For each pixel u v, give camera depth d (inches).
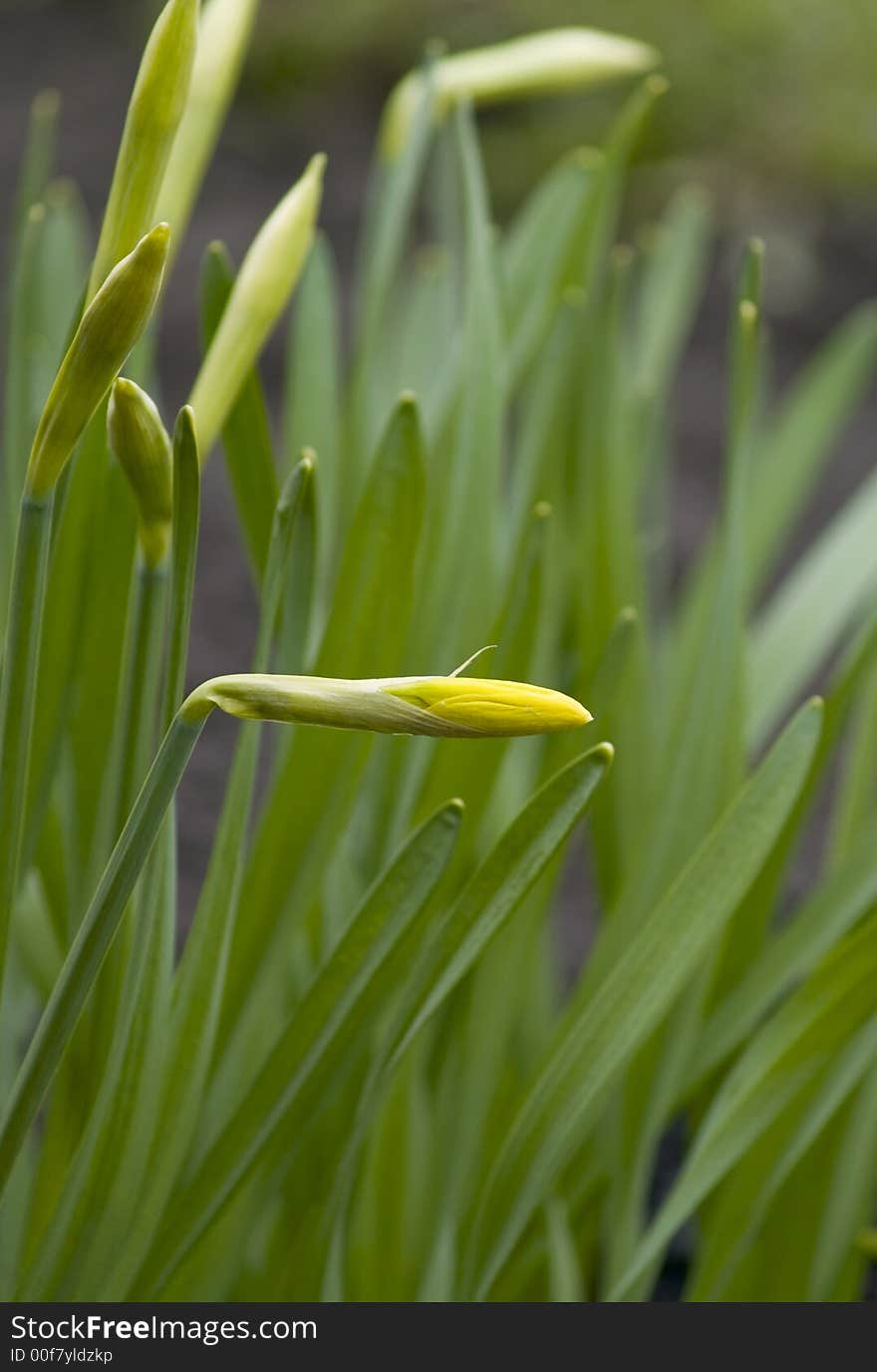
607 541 43.3
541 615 38.3
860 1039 39.5
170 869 35.1
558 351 41.9
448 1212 40.8
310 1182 40.4
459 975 35.4
